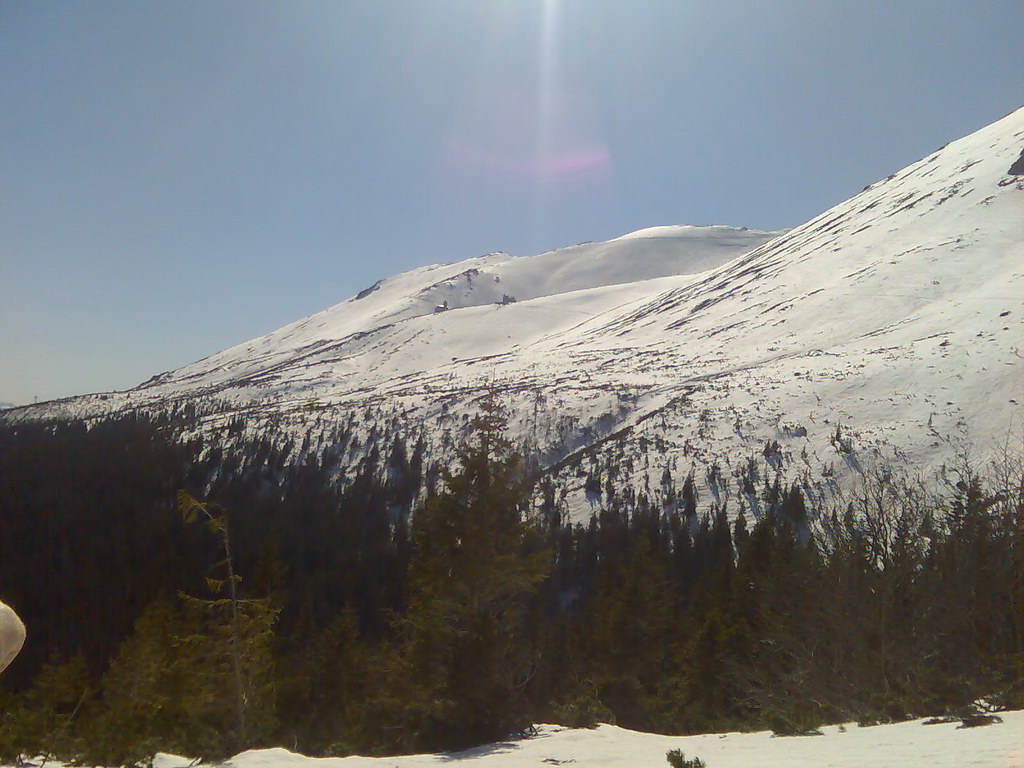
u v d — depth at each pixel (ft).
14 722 47.98
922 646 74.49
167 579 252.21
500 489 79.66
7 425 595.06
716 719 93.04
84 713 53.62
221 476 375.45
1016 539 83.05
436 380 636.48
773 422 323.98
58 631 246.06
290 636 134.62
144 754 45.65
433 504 79.92
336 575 249.96
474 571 76.38
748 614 121.29
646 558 134.82
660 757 41.65
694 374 458.09
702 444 320.50
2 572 276.00
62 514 323.98
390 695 80.07
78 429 531.50
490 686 60.59
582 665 126.52
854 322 499.10
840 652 75.25
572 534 262.26
